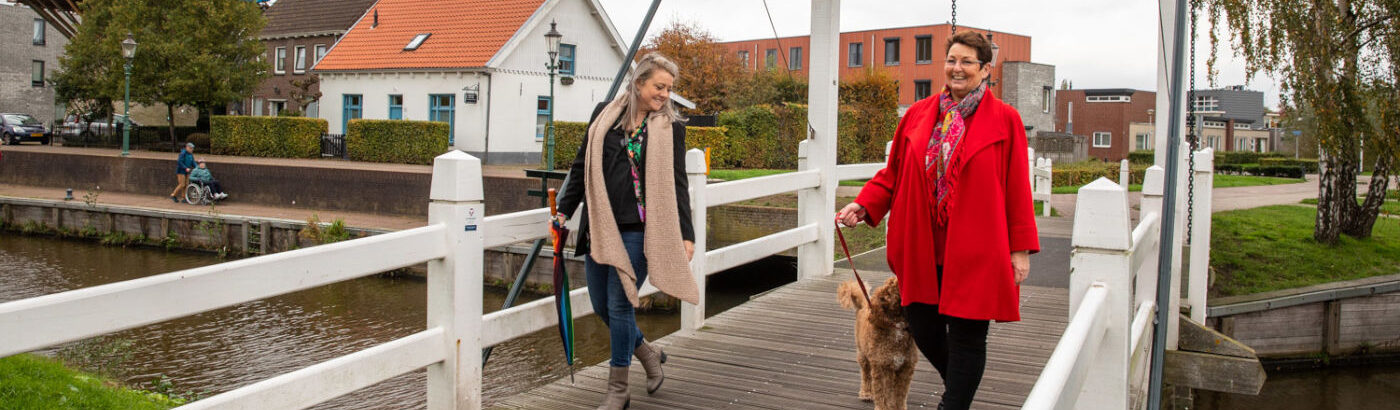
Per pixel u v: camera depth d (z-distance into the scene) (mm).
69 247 20828
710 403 3924
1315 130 13875
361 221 20109
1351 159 13711
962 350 2918
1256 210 17781
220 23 29969
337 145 28609
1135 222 14172
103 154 26828
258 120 29375
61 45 46625
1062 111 60531
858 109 25719
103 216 21422
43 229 22547
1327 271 12562
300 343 11594
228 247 19688
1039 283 7008
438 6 30516
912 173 2949
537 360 10859
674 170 3508
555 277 3643
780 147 24625
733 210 16609
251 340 11688
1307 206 19078
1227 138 67188
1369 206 14258
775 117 24609
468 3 29859
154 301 2486
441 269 3533
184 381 9688
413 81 28328
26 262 18500
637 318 13023
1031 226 2820
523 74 27594
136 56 29281
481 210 3631
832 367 4480
